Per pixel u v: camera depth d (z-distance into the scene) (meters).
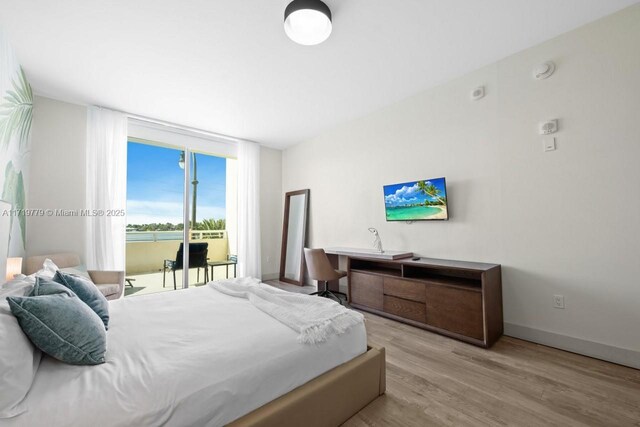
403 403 1.64
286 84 3.08
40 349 1.10
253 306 1.87
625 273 2.05
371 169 3.88
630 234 2.03
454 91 3.01
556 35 2.34
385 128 3.70
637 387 1.77
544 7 2.03
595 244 2.17
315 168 4.82
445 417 1.52
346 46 2.44
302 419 1.24
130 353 1.21
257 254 5.04
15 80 2.51
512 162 2.60
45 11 1.98
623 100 2.06
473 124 2.86
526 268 2.51
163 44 2.37
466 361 2.13
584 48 2.22
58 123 3.32
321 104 3.61
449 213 3.04
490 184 2.74
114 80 2.93
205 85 3.07
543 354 2.23
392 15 2.07
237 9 1.99
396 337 2.59
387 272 3.31
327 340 1.47
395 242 3.58
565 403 1.63
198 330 1.45
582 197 2.23
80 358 1.11
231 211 6.39
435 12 2.05
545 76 2.40
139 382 0.99
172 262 4.82
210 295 2.18
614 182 2.10
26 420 0.80
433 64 2.74
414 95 3.37
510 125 2.61
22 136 2.82
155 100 3.41
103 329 1.27
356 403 1.54
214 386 1.04
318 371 1.40
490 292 2.42
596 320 2.16
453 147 3.02
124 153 3.70
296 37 2.06
